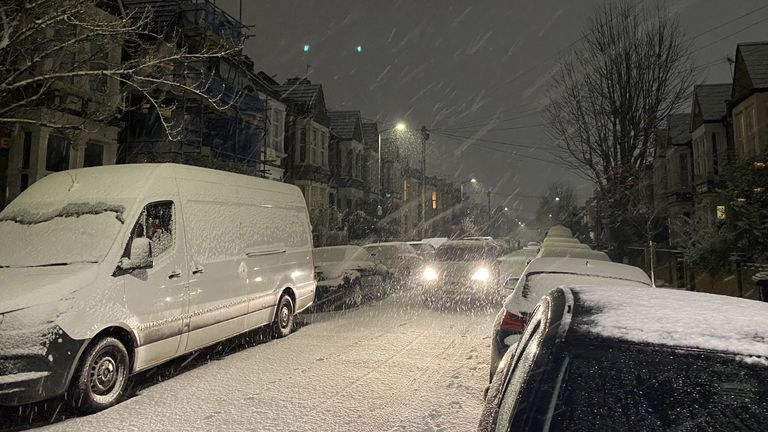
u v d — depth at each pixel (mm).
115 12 13602
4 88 7543
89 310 5207
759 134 19000
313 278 10461
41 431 4797
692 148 28984
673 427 2027
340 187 37438
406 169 54969
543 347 2467
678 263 18625
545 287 5801
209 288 7035
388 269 16641
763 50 20625
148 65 8250
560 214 66125
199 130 20031
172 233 6547
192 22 19062
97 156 15992
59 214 6152
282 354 7797
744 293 11797
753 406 2068
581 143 23125
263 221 8789
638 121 21391
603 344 2383
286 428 4809
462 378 6449
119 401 5570
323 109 32875
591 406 2131
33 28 7344
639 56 21219
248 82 23609
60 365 4898
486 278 12953
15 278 5332
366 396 5730
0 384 4629
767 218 11484
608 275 6293
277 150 27312
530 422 2100
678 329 2469
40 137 13617
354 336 9164
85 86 14383
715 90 26969
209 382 6316
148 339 5914
